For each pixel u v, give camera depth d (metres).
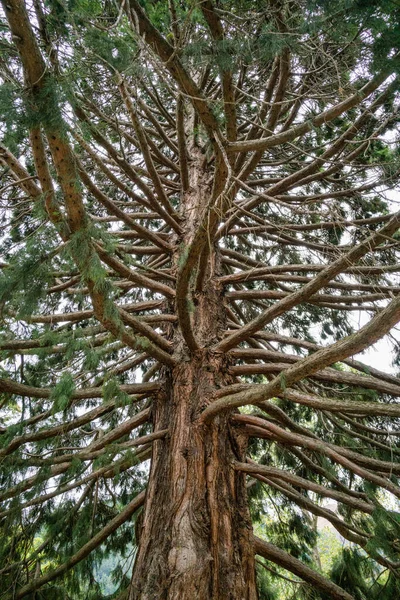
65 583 4.41
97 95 3.27
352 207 5.19
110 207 3.99
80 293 2.79
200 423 3.71
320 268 4.27
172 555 3.05
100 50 2.13
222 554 3.15
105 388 2.85
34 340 3.06
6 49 2.10
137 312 4.60
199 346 4.20
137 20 2.09
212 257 5.09
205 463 3.57
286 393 3.06
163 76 2.31
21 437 3.22
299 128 2.59
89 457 3.34
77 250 2.14
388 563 3.43
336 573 4.75
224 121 2.64
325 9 2.00
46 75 1.77
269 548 3.57
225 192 2.78
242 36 2.27
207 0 2.11
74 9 2.00
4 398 4.09
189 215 5.11
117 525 3.70
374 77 2.37
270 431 3.79
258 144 2.56
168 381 4.15
